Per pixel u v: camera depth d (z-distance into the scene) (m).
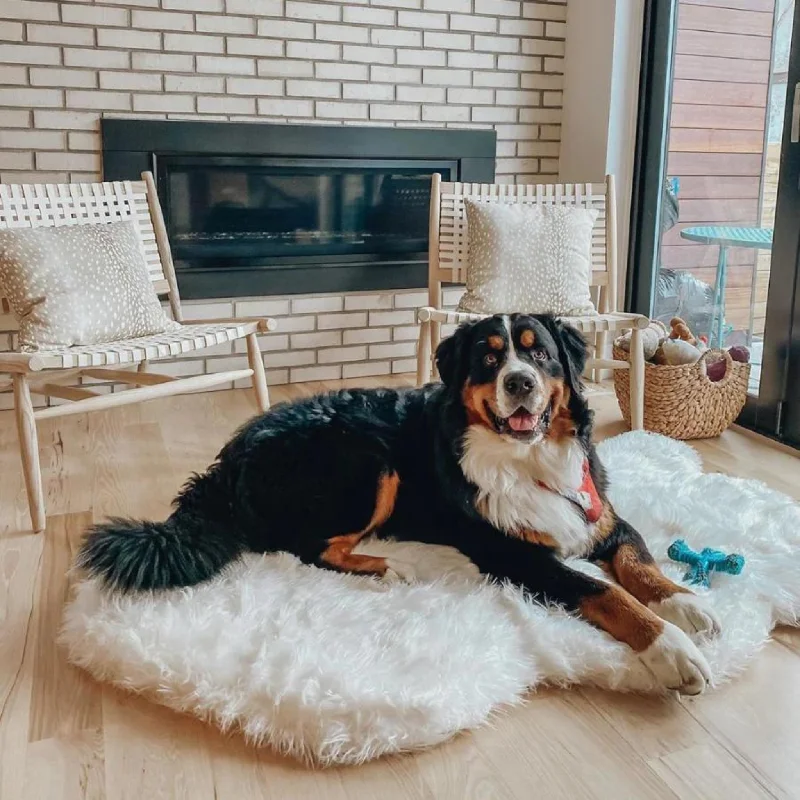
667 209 3.32
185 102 3.06
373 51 3.29
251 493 1.79
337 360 3.50
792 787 1.18
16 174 2.90
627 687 1.40
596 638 1.45
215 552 1.62
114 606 1.53
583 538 1.66
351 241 3.48
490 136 3.53
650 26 3.24
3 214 2.42
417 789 1.18
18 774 1.21
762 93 2.76
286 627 1.47
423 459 1.83
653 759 1.24
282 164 3.24
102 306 2.30
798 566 1.72
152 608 1.52
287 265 3.32
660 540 1.86
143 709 1.37
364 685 1.30
